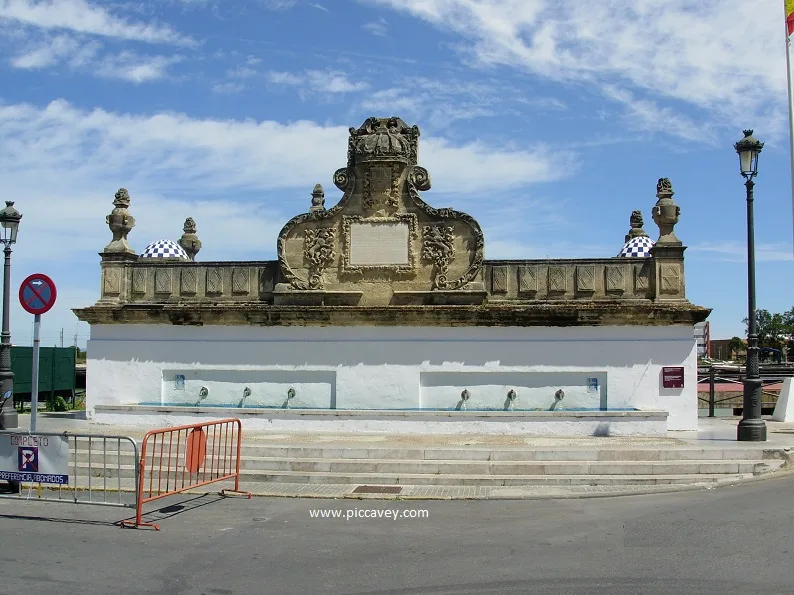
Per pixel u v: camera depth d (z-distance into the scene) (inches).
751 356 724.7
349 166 864.9
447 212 844.0
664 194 842.2
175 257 1026.7
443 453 629.6
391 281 850.1
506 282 846.5
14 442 497.0
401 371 828.6
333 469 604.4
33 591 336.8
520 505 510.3
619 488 560.4
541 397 820.0
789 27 839.7
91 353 884.0
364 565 374.0
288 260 866.1
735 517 465.4
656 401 810.2
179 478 596.7
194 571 366.0
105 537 429.4
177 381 869.8
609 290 836.6
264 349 851.4
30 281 580.1
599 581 345.7
